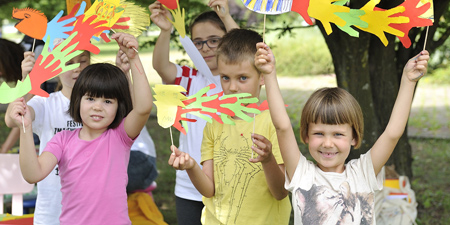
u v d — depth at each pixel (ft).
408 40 7.53
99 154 8.71
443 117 33.42
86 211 8.56
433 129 30.66
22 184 11.73
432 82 44.16
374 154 7.89
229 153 8.87
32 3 23.11
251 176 8.72
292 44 53.36
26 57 8.77
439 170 23.20
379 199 13.88
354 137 8.14
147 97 8.30
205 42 11.78
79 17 8.13
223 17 11.30
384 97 15.83
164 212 18.49
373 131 15.44
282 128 7.71
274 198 8.81
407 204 14.01
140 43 18.95
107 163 8.68
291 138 7.89
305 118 8.00
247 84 8.81
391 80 15.80
